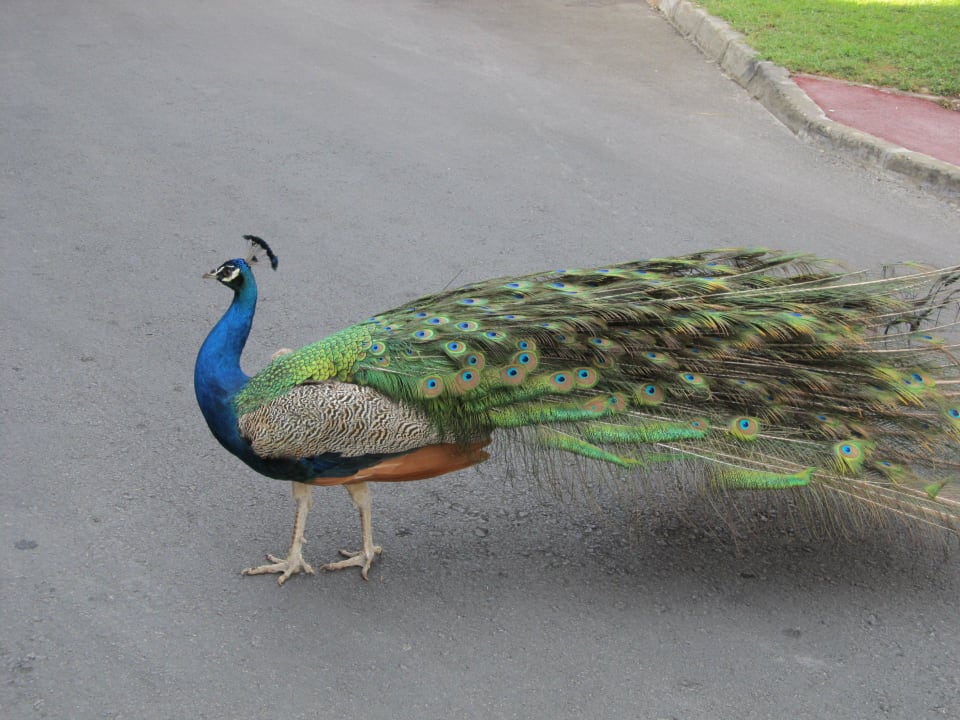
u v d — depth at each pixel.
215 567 4.73
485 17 13.88
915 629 4.40
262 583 4.64
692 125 10.22
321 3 14.41
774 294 4.73
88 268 7.40
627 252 7.75
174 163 9.15
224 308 6.97
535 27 13.45
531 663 4.23
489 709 4.00
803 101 10.32
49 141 9.53
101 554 4.77
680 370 4.43
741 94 11.14
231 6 14.15
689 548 4.87
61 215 8.18
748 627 4.41
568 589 4.62
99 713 3.93
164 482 5.28
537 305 4.53
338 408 4.12
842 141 9.52
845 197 8.70
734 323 4.47
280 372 4.25
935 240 7.96
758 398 4.41
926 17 13.27
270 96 10.73
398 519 5.07
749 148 9.69
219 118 10.14
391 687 4.10
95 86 10.91
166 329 6.68
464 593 4.60
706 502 4.97
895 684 4.13
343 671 4.18
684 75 11.69
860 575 4.70
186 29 12.99
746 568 4.75
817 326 4.50
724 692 4.09
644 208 8.46
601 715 3.98
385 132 9.89
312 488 5.28
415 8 14.27
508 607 4.52
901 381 4.48
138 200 8.46
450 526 5.02
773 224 8.18
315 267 7.48
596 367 4.37
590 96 10.92
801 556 4.81
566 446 4.34
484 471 5.40
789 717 3.98
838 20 12.98
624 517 5.07
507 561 4.79
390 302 7.05
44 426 5.67
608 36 13.12
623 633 4.38
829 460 4.34
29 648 4.22
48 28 12.87
